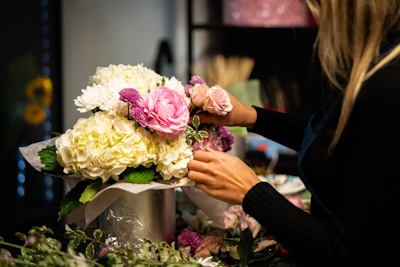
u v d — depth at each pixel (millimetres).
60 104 3604
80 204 1393
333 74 1298
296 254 1251
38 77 3570
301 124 1742
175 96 1383
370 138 1152
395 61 1167
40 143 1554
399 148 1127
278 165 3574
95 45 3623
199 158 1378
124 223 1458
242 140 2275
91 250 1319
